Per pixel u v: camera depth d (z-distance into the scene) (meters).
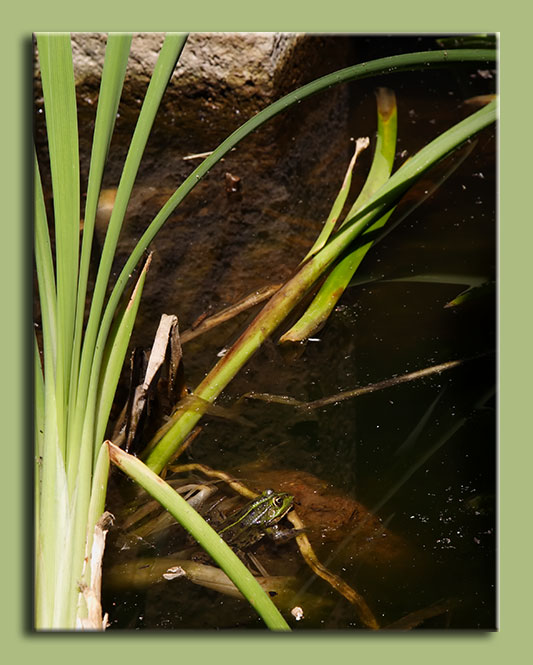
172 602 1.56
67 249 1.55
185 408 1.69
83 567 1.53
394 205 1.83
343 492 1.65
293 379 1.77
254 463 1.68
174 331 1.69
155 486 1.55
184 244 1.94
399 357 1.78
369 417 1.72
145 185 2.06
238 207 2.02
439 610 1.55
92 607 1.52
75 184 1.55
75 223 1.55
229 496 1.65
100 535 1.55
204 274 1.90
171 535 1.62
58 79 1.54
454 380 1.76
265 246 1.94
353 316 1.84
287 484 1.65
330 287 1.83
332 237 1.85
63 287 1.55
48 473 1.55
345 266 1.83
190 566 1.59
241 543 1.61
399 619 1.54
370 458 1.68
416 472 1.67
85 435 1.56
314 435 1.71
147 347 1.78
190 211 2.01
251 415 1.73
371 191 1.91
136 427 1.65
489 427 1.71
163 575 1.58
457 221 1.97
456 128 1.81
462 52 1.67
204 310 1.84
